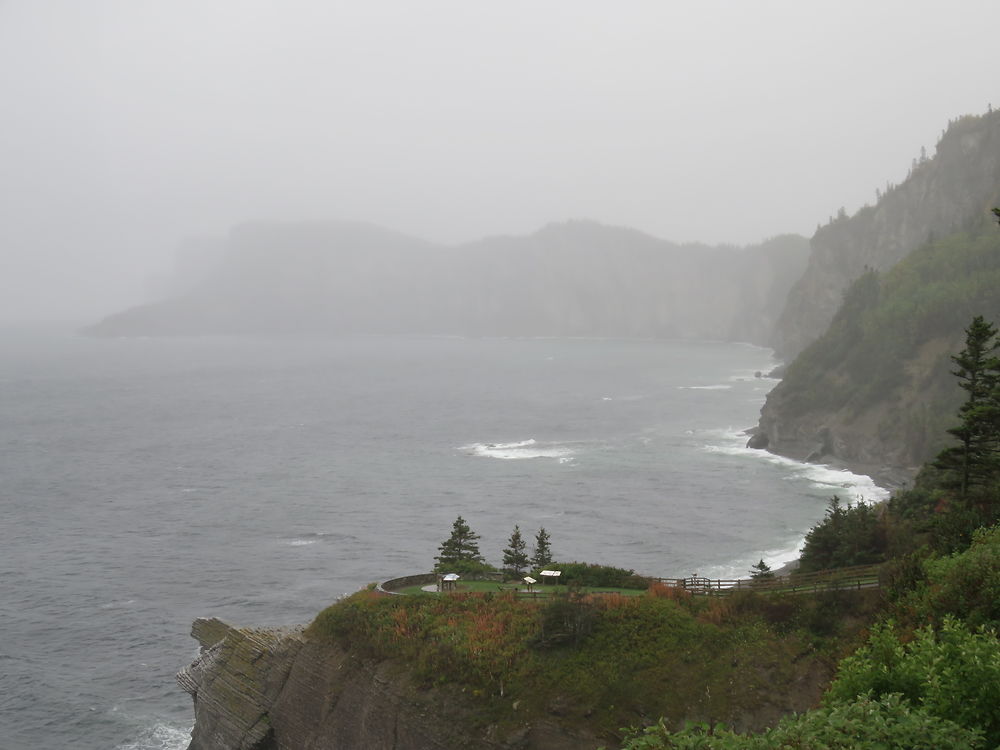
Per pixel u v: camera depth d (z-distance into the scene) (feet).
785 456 449.89
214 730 162.61
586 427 563.07
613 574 166.09
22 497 374.63
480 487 382.22
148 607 239.91
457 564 182.60
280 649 159.02
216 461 460.14
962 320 440.04
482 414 644.27
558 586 156.66
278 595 247.29
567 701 127.65
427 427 578.66
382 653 142.61
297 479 408.46
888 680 72.02
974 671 66.64
